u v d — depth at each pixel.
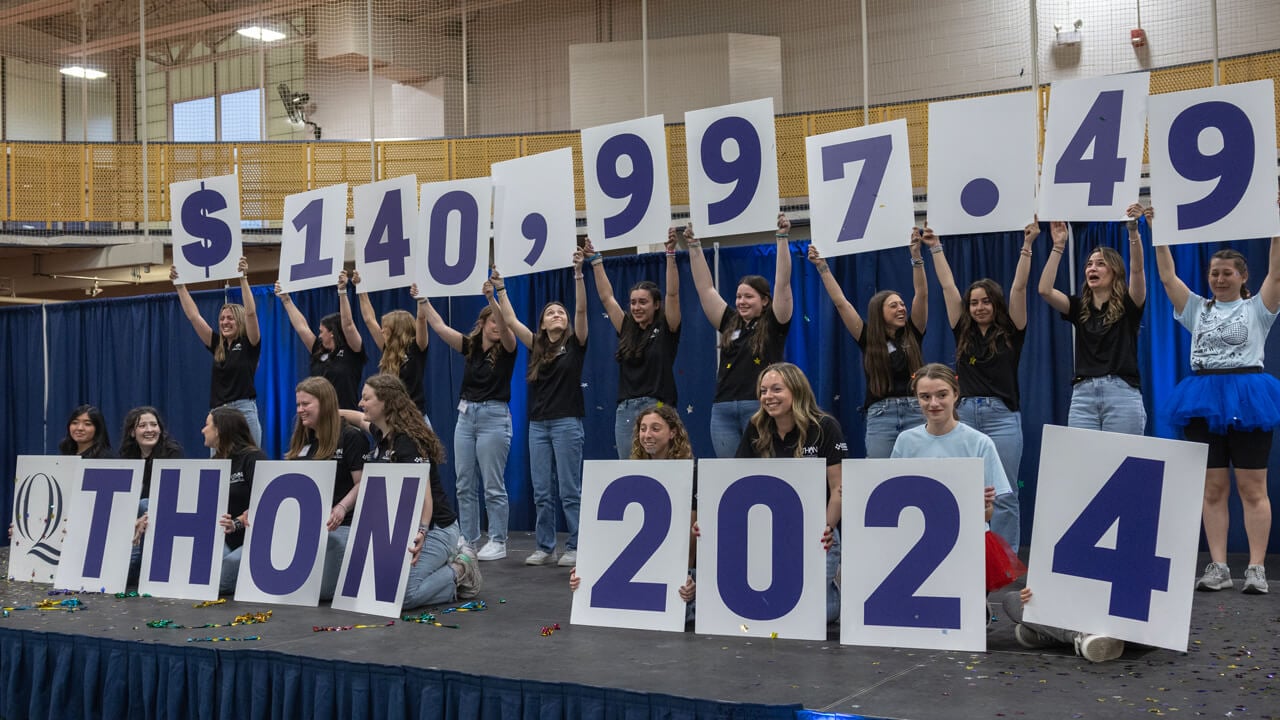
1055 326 5.92
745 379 4.89
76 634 3.56
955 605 3.20
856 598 3.32
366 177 9.26
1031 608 3.11
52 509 4.98
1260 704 2.50
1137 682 2.74
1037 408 5.90
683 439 3.93
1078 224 5.91
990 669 2.92
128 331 8.39
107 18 12.43
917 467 3.31
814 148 4.81
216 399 6.26
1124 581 3.01
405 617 3.88
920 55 9.72
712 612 3.53
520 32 11.09
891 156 4.64
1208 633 3.31
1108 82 4.30
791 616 3.41
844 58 9.98
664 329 5.16
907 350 4.73
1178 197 4.11
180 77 12.57
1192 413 4.10
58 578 4.73
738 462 3.56
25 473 5.10
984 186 4.52
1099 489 3.08
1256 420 3.96
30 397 8.70
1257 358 4.05
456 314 7.39
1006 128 4.49
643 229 5.03
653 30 10.61
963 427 3.64
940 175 4.59
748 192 4.81
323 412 4.46
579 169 8.80
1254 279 5.50
